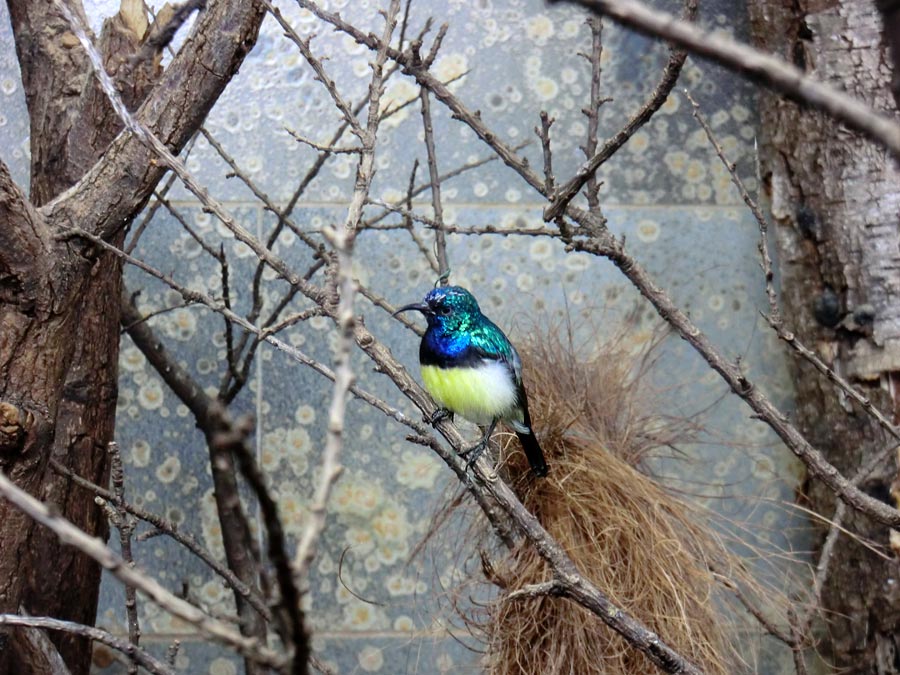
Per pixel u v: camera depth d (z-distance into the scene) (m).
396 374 2.55
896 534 3.54
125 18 3.28
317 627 3.92
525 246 4.10
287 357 4.02
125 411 3.97
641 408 3.66
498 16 4.20
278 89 4.12
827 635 3.78
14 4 3.36
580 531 3.10
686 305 4.09
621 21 0.91
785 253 4.03
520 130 4.16
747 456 4.01
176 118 2.51
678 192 4.15
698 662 2.95
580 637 2.93
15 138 4.07
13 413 2.22
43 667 2.82
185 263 4.02
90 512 3.24
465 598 3.79
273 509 1.17
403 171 4.12
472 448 2.63
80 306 2.43
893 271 3.65
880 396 3.62
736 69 0.94
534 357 3.50
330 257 2.52
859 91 3.69
